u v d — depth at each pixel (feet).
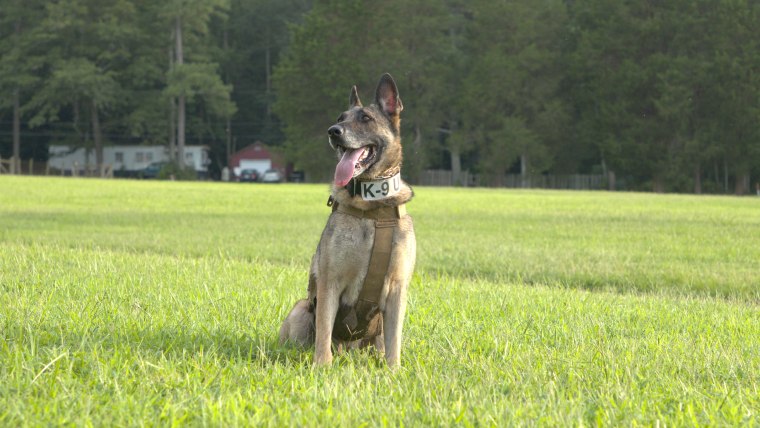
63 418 12.94
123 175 316.81
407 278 19.01
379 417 13.48
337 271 18.54
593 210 95.66
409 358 19.25
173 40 307.17
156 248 47.21
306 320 20.30
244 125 337.11
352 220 18.51
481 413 13.79
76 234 55.31
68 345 17.95
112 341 18.88
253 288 29.17
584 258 44.70
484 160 268.62
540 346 20.22
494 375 16.72
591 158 280.72
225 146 342.23
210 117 335.06
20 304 22.99
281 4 334.65
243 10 337.31
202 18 300.61
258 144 321.52
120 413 13.34
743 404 14.61
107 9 290.56
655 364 18.20
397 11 268.41
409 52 271.69
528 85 269.44
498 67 257.96
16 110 295.28
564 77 267.59
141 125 299.99
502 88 259.80
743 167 233.55
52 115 290.15
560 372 17.40
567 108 265.54
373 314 19.34
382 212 18.52
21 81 284.20
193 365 16.70
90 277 30.09
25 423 12.64
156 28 302.86
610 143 238.48
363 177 18.86
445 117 278.46
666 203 119.96
